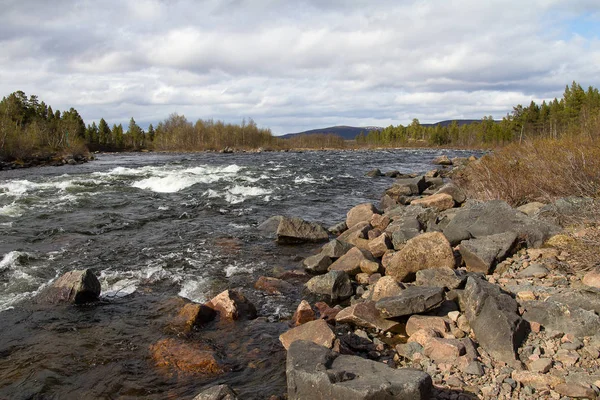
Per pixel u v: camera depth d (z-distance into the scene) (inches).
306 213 611.2
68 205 617.3
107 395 189.9
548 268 271.6
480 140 4517.7
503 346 191.5
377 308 247.4
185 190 769.6
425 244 312.7
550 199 402.6
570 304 210.8
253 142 4271.7
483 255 295.9
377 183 949.8
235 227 511.5
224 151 3024.1
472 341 205.2
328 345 209.5
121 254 400.5
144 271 355.6
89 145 3705.7
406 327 236.4
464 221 374.6
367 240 423.2
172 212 587.5
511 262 294.8
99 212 575.8
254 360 218.1
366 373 164.1
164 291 314.3
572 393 158.2
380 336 237.3
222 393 161.0
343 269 351.9
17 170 1360.7
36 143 2347.4
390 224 457.1
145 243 437.7
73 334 245.9
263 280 331.0
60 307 282.7
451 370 186.1
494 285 237.6
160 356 219.8
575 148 468.1
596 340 187.5
